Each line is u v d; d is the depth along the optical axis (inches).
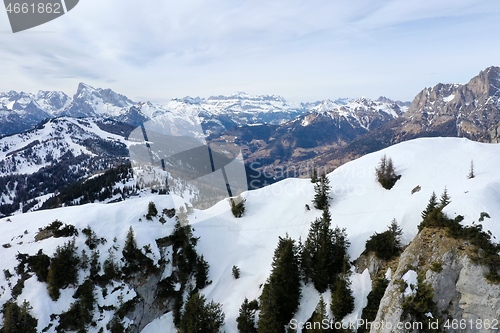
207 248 2338.8
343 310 1547.7
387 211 2177.7
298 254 1903.3
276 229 2474.2
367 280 1702.8
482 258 1302.9
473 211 1457.9
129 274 1998.0
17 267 1892.2
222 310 1913.1
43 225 2139.5
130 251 2043.6
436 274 1364.4
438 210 1561.3
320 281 1758.1
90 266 1956.2
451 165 2519.7
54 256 1893.5
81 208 2304.4
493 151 2679.6
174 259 2155.5
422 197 2097.7
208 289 2112.5
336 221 2289.6
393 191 2434.8
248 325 1723.7
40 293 1809.8
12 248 1975.9
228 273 2199.8
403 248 1739.7
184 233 2219.5
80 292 1856.5
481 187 1632.6
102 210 2247.8
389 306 1385.3
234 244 2407.7
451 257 1376.7
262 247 2343.8
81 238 2046.0
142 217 2234.3
